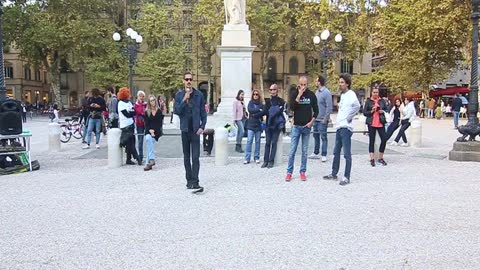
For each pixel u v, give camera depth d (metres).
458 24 33.00
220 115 18.59
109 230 5.69
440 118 41.09
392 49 39.28
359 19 45.62
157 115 10.64
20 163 10.62
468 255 4.74
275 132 10.77
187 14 54.84
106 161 12.25
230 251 4.87
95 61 47.72
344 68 61.75
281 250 4.90
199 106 8.10
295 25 55.47
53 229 5.75
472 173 9.98
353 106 8.66
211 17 47.53
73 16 47.97
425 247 5.00
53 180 9.29
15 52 62.84
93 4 49.31
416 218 6.20
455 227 5.77
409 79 40.31
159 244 5.12
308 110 8.88
